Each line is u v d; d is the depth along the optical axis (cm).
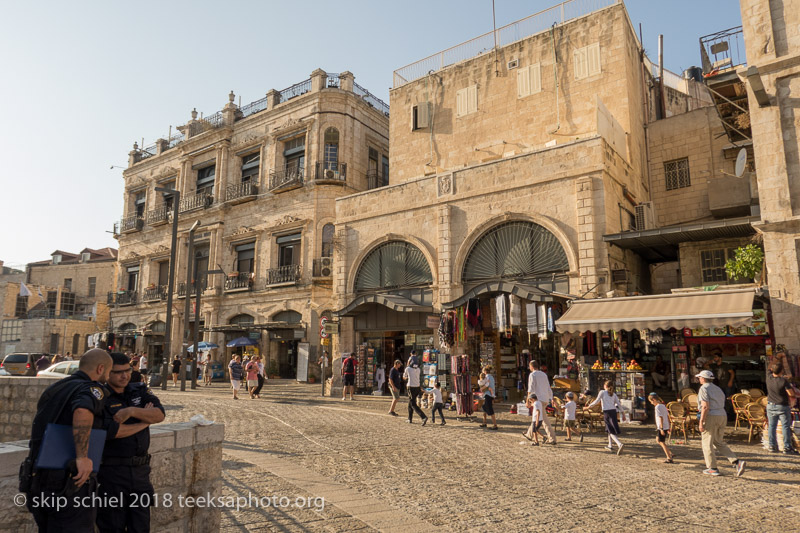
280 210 3027
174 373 2761
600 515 570
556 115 2030
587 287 1559
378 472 766
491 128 2181
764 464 854
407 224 2036
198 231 3459
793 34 1197
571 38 2041
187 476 461
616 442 950
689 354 1412
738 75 1252
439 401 1321
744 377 1395
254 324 2905
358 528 512
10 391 1025
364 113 3108
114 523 352
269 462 810
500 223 1788
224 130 3375
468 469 798
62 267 5147
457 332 1617
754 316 1297
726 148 1948
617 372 1351
